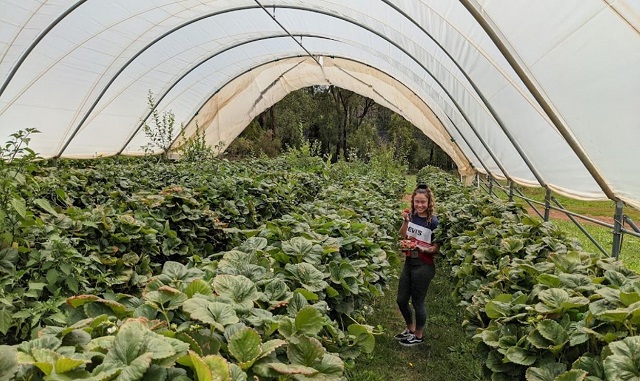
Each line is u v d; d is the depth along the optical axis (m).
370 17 8.29
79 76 9.21
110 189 6.97
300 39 13.25
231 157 22.00
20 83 8.18
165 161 12.27
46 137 9.77
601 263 3.29
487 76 6.12
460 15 5.21
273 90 17.64
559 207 6.03
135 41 9.54
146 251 4.55
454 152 15.98
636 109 3.49
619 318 2.25
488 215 6.76
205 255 5.67
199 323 2.01
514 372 2.56
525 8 3.83
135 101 11.82
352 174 13.66
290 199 7.81
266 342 1.91
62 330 1.74
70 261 3.36
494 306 2.89
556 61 4.02
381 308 5.86
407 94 15.57
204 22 10.52
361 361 4.41
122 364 1.49
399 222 9.26
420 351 4.81
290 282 2.89
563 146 4.88
